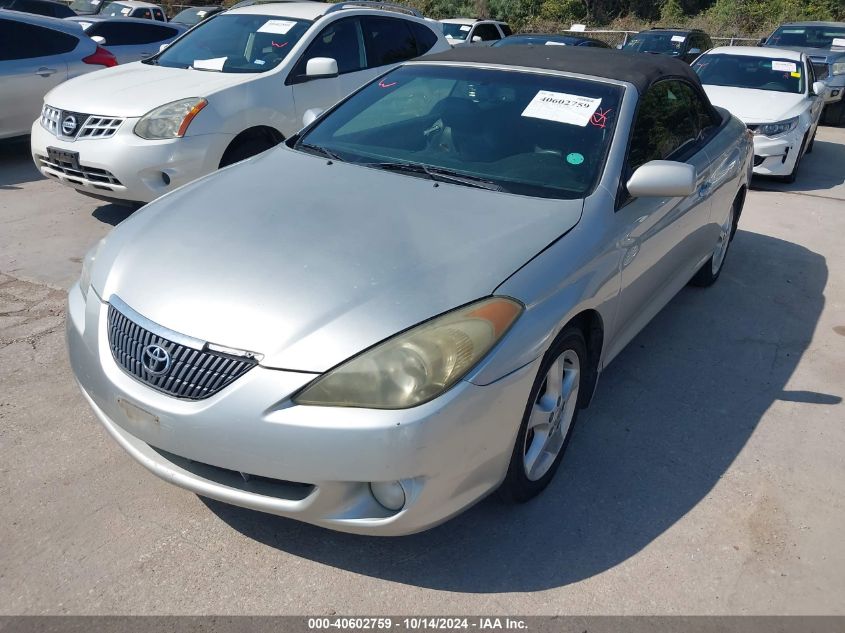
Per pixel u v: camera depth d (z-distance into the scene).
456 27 15.76
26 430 3.23
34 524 2.70
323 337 2.29
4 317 4.27
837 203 8.05
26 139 8.23
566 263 2.77
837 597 2.58
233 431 2.27
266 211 2.92
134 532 2.69
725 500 3.05
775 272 5.81
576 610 2.46
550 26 28.06
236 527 2.74
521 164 3.33
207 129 5.49
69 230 5.81
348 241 2.68
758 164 8.43
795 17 28.02
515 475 2.71
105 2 18.83
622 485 3.10
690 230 4.15
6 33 7.91
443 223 2.84
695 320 4.80
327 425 2.21
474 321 2.40
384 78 4.12
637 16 32.44
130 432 2.50
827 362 4.32
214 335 2.34
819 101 9.65
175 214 2.99
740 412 3.72
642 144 3.57
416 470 2.25
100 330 2.60
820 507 3.04
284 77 6.13
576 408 3.11
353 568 2.59
